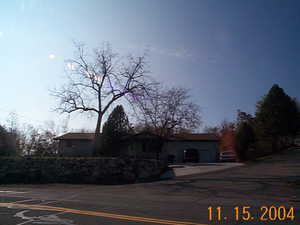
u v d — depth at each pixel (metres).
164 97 28.38
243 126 30.97
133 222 7.01
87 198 11.23
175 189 13.44
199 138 38.28
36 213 8.20
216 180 15.87
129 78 26.11
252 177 16.58
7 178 20.94
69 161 21.20
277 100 34.94
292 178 15.66
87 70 25.97
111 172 20.77
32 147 31.64
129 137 32.94
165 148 38.25
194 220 7.21
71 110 25.81
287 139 36.97
